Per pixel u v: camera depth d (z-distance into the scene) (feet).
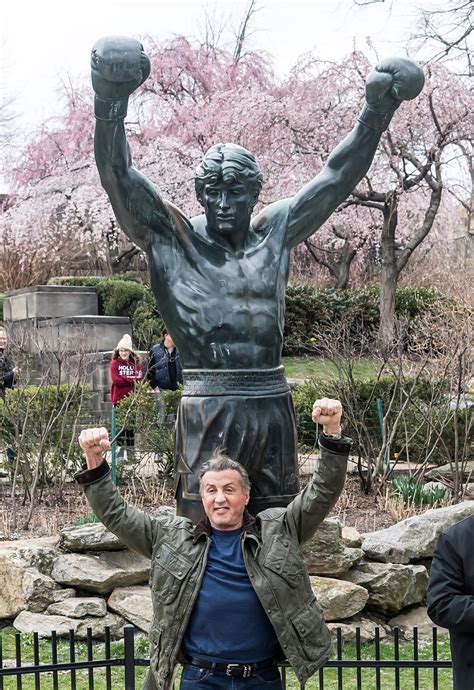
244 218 16.56
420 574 23.02
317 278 92.73
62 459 30.89
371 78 17.10
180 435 16.47
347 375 35.91
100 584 22.00
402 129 64.54
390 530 24.03
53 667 14.64
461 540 11.60
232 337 16.19
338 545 22.57
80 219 84.07
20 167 90.02
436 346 37.06
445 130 64.85
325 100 69.82
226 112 74.84
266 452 16.16
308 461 36.27
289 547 11.49
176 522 11.81
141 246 16.93
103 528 22.90
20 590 21.89
